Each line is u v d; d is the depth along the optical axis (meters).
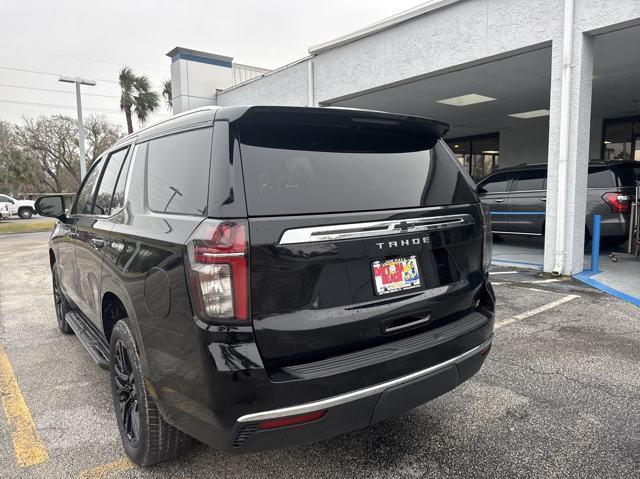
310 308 1.91
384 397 2.02
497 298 5.75
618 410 2.96
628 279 6.54
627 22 6.00
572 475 2.32
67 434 2.84
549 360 3.79
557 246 6.92
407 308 2.20
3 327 5.22
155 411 2.28
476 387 3.32
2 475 2.43
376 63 9.21
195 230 1.87
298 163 2.09
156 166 2.49
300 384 1.80
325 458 2.51
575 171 6.66
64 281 4.26
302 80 11.01
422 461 2.47
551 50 7.30
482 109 12.66
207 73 14.85
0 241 16.70
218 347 1.76
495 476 2.33
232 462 2.49
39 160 42.31
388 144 2.47
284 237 1.85
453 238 2.45
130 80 27.05
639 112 13.05
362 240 2.05
